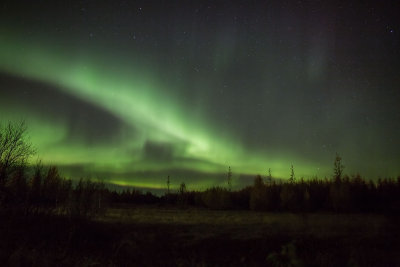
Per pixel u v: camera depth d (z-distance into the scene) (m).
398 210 30.67
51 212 18.55
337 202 41.19
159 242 17.09
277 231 21.45
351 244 15.96
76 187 20.80
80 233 16.03
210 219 32.16
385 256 11.63
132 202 67.06
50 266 8.39
